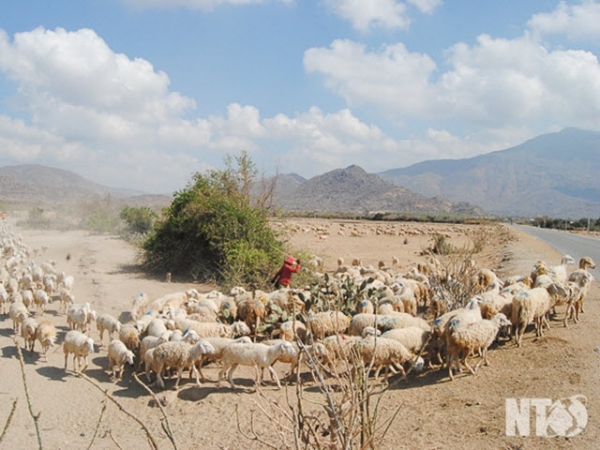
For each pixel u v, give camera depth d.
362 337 9.99
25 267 21.77
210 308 13.91
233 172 27.19
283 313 13.00
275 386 9.91
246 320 13.23
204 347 9.74
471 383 8.97
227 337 11.94
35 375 10.37
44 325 11.38
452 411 7.86
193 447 7.52
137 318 14.64
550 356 9.64
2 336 12.88
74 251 30.78
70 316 12.87
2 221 50.50
